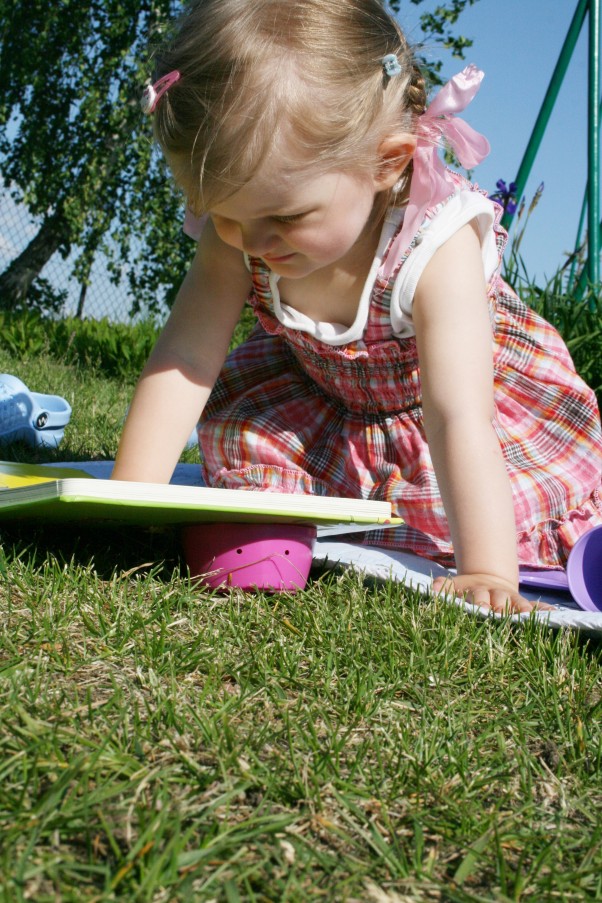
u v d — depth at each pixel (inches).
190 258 406.0
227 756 34.5
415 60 68.7
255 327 90.0
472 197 70.1
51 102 395.9
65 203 390.3
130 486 50.8
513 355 81.0
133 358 238.2
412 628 50.8
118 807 30.3
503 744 39.0
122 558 61.6
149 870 26.5
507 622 52.9
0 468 78.5
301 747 36.7
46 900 24.9
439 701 43.6
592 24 151.2
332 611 54.6
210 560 58.0
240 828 29.9
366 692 42.3
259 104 56.6
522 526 73.8
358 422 80.1
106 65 389.1
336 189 60.5
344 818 32.0
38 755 32.4
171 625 48.9
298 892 27.2
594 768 38.3
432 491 73.0
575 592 63.0
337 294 72.6
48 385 177.5
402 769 35.8
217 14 59.2
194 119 57.4
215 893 26.6
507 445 78.4
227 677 43.4
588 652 53.3
